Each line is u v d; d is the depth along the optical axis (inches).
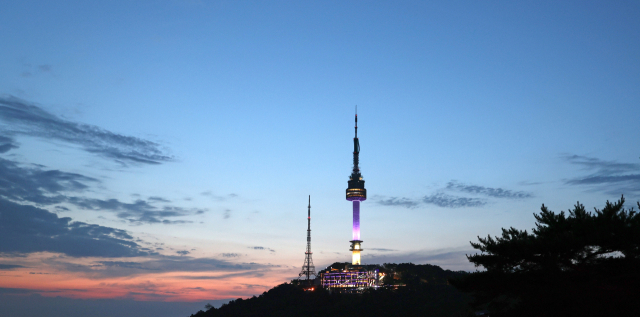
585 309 1878.7
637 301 1828.2
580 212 2053.4
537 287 2025.1
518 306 2122.3
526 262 2057.1
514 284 2059.5
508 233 2127.2
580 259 1968.5
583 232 1934.1
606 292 1867.6
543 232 2063.2
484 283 2129.7
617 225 1855.3
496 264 2114.9
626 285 1856.5
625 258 1884.8
